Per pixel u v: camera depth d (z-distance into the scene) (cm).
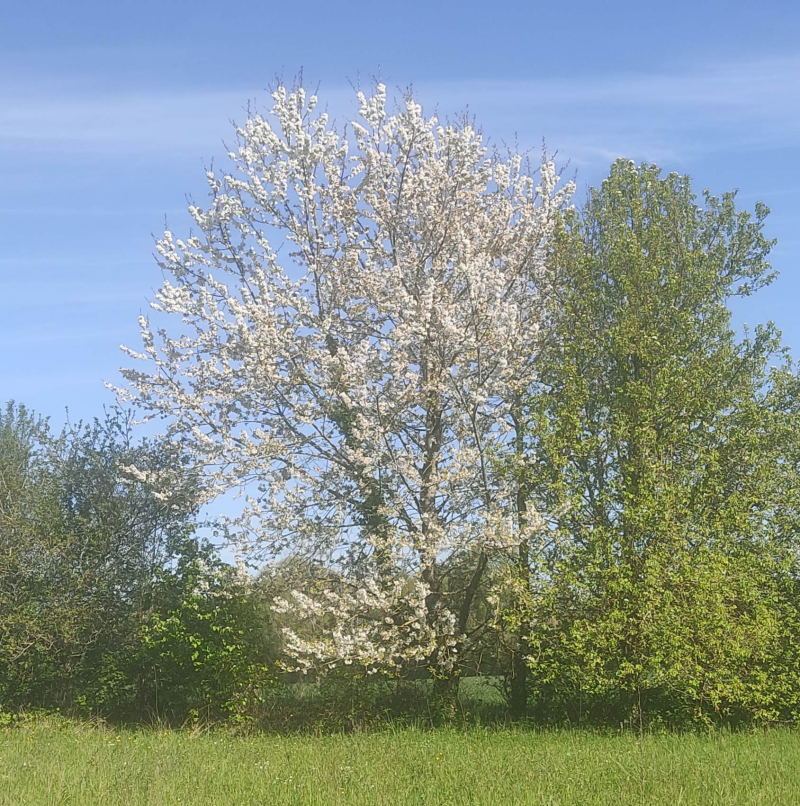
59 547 2058
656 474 1664
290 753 1323
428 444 1830
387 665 1752
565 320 1823
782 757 1205
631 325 1741
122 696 2061
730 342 1852
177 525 2127
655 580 1579
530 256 1947
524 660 1745
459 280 1825
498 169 1973
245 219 1867
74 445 2222
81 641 2061
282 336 1756
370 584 1672
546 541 1688
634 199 1881
